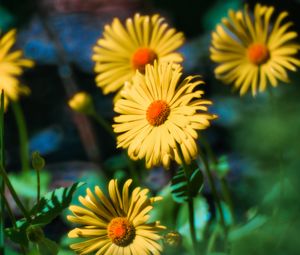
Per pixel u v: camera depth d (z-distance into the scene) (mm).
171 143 630
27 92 944
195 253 696
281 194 710
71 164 1317
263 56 812
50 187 1216
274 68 809
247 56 820
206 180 1059
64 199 650
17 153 1413
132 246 633
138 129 650
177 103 641
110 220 637
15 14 1412
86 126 1213
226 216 883
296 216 696
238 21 821
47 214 649
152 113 643
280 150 668
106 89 796
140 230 634
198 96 630
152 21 785
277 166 693
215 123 1237
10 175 1009
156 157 638
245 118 718
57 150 1375
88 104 887
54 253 657
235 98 1217
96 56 797
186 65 1424
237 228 806
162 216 859
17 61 931
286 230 681
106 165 1167
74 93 1367
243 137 683
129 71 792
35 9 1415
